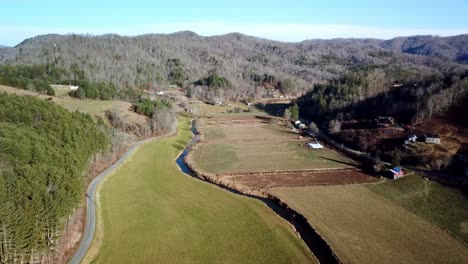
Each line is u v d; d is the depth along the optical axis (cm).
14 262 4441
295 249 5619
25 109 8056
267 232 6172
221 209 7169
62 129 7894
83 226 6197
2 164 5259
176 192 8106
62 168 5972
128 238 5928
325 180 9144
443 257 5412
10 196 4547
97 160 9069
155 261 5259
